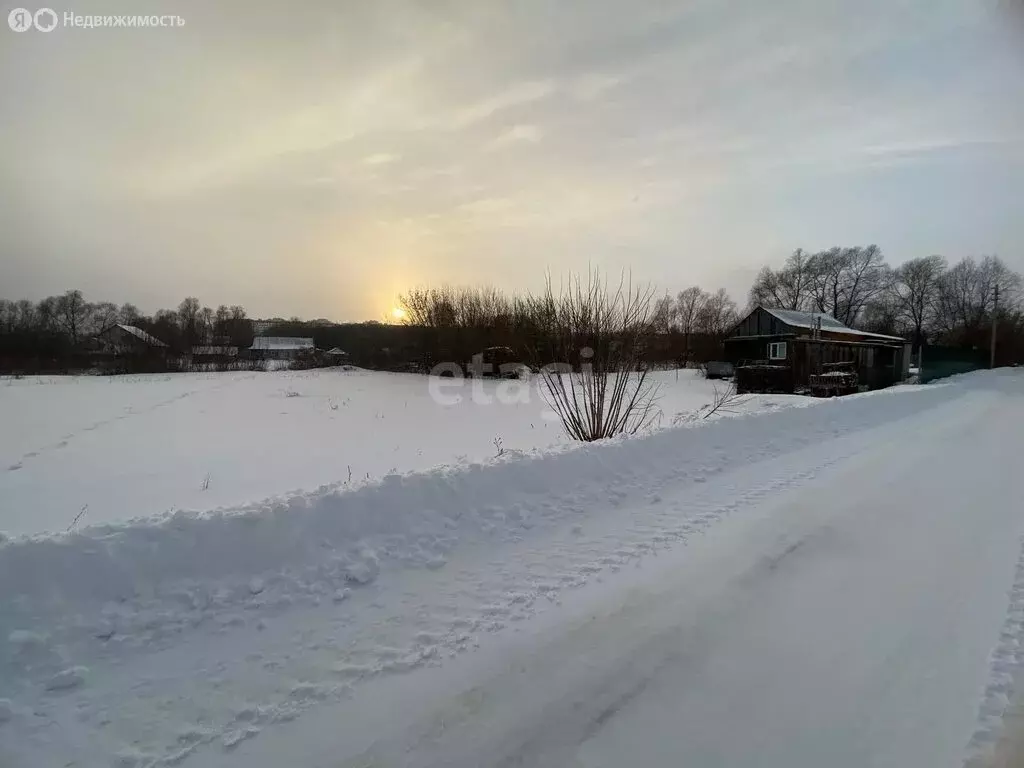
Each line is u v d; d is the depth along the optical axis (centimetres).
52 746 207
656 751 211
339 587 331
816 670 264
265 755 206
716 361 3462
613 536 430
